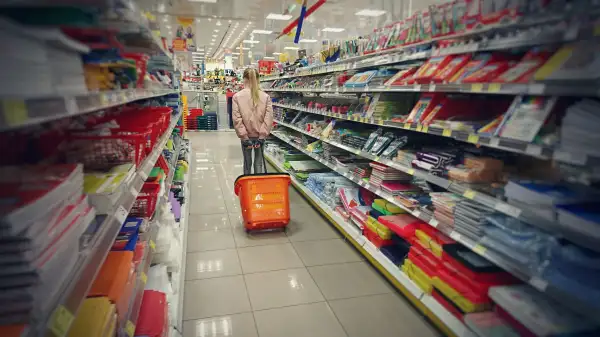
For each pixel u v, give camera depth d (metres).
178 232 3.00
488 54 2.00
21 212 0.64
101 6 0.84
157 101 4.22
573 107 1.40
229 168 6.69
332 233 3.73
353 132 3.72
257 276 2.85
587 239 1.28
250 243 3.46
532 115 1.57
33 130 1.39
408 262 2.53
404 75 2.62
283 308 2.44
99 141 1.47
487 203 1.77
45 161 1.30
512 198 1.66
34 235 0.67
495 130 1.75
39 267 0.67
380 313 2.40
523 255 1.63
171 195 3.76
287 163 5.75
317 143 4.94
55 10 0.85
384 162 2.80
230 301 2.51
